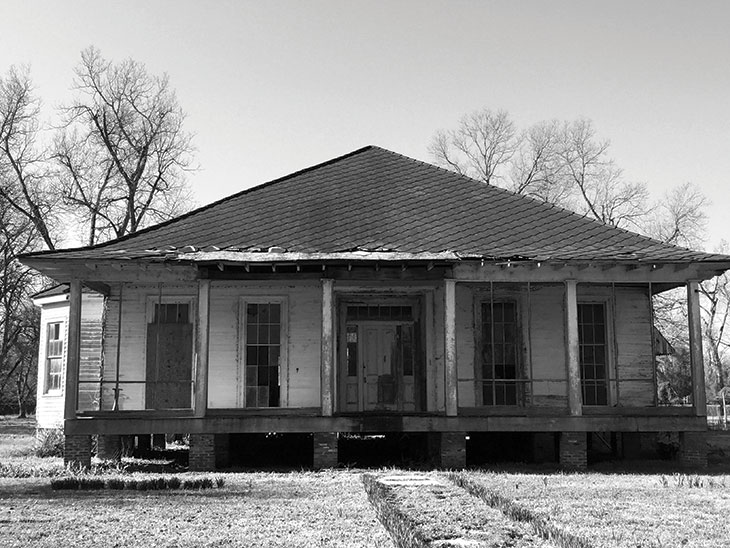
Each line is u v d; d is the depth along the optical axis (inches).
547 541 299.4
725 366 2491.4
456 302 763.4
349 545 311.6
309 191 829.2
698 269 685.3
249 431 653.9
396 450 764.6
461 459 656.4
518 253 681.6
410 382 772.0
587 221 772.6
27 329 1812.3
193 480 525.3
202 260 641.0
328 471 623.2
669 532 353.1
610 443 785.6
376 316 780.0
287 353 747.4
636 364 764.0
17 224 1534.2
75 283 666.8
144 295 749.3
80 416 655.1
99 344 878.4
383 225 748.0
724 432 1277.1
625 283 753.6
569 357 673.6
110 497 458.9
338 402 759.7
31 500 445.7
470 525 319.6
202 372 660.7
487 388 755.4
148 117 1700.3
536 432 713.0
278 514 390.9
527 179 1911.9
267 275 679.1
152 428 651.5
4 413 2566.4
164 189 1715.1
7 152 1529.3
